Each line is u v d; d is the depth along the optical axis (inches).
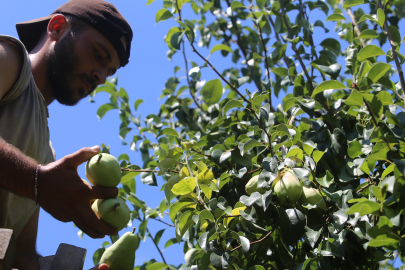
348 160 72.9
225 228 67.8
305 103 75.7
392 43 68.8
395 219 51.0
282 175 68.1
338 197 64.6
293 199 64.9
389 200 51.8
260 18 102.6
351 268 68.2
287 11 105.9
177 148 82.4
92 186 55.6
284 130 66.9
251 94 83.0
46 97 75.2
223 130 90.7
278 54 101.0
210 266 71.0
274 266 72.9
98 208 57.0
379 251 66.9
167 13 95.7
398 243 49.5
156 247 104.8
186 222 70.1
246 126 88.3
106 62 76.5
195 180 69.5
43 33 78.3
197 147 84.1
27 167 51.6
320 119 77.7
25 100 62.5
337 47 97.7
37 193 52.6
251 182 70.0
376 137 62.2
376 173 71.8
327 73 85.1
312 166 65.1
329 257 68.7
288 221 63.6
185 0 99.5
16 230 65.8
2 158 50.4
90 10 75.2
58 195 53.1
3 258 41.8
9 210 61.7
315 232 64.0
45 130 68.3
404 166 55.0
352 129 79.5
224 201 69.1
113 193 57.3
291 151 64.4
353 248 67.8
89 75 74.7
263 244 69.1
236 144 80.4
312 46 97.9
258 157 79.6
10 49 58.8
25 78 60.2
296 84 91.3
